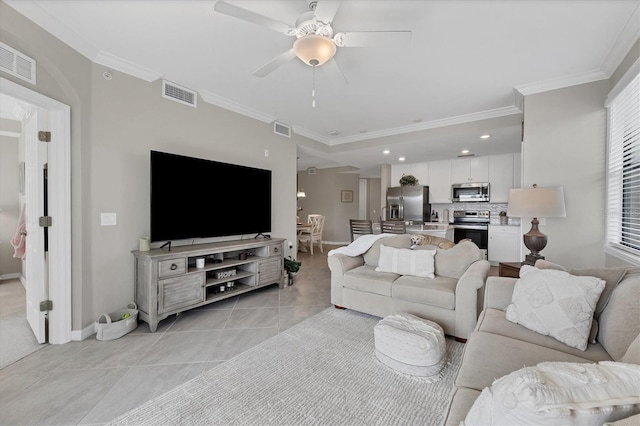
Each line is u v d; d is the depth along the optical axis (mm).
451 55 2449
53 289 2242
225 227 3434
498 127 3850
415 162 6590
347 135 5203
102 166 2494
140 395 1651
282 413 1515
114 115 2576
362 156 5898
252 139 4004
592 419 564
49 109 2188
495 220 5969
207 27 2115
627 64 2230
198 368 1939
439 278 2703
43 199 2229
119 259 2619
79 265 2326
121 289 2631
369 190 9258
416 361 1832
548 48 2320
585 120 2707
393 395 1669
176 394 1663
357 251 3311
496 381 747
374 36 1842
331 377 1842
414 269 2816
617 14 1899
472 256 2688
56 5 1865
